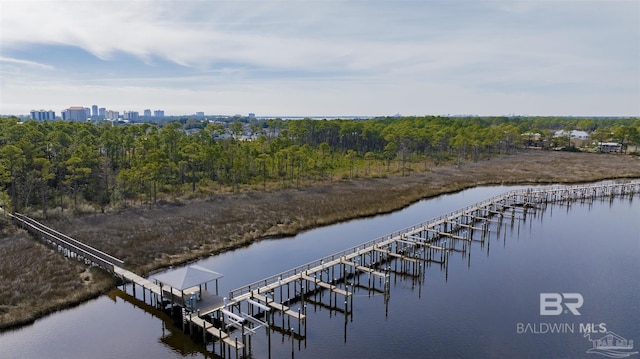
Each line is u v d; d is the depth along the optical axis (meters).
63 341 28.70
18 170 56.47
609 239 52.56
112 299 35.16
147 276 39.44
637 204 72.81
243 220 56.59
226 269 42.09
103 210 58.62
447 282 39.44
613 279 39.94
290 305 35.03
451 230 54.69
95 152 68.94
